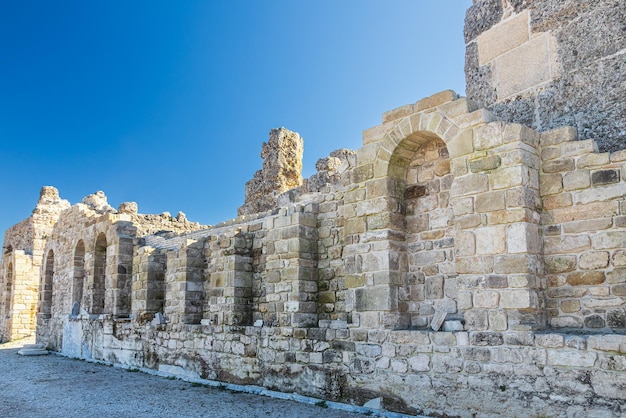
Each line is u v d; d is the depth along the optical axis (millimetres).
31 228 32500
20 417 9586
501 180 7676
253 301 12734
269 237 11734
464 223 7977
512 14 9289
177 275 14695
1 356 21203
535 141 7867
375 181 9461
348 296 9570
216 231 15508
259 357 11359
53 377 14648
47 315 24828
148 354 15453
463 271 7887
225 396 10984
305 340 10297
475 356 7609
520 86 9031
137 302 16547
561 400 6715
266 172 19547
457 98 8672
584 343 6605
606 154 7281
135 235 19281
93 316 19375
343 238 10758
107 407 10289
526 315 7234
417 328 9008
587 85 8164
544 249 7668
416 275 9266
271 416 8938
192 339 13547
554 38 8648
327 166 15625
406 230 9500
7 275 32062
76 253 21906
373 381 8906
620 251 7008
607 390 6363
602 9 8133
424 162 9492
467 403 7613
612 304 6992
